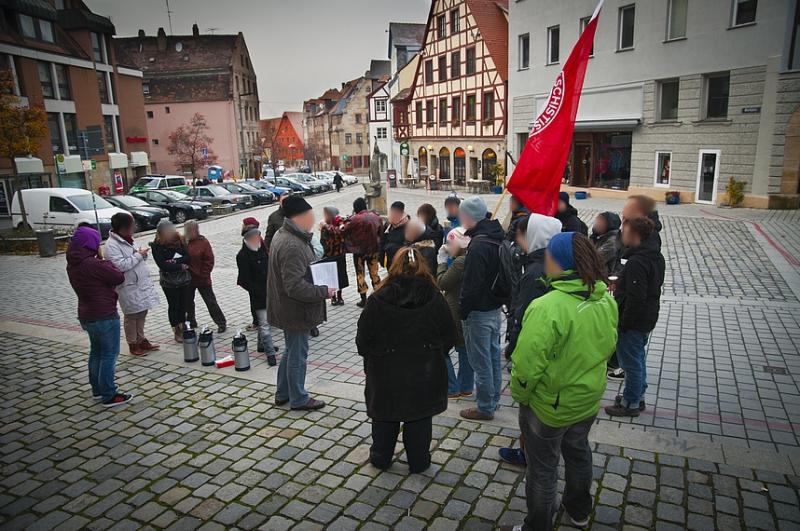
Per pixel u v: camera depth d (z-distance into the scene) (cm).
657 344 669
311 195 4072
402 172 4862
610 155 2494
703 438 447
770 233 1398
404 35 5434
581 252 300
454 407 524
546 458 320
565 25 2556
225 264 1392
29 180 3042
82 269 532
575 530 348
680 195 2131
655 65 2162
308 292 488
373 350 395
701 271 1040
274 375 627
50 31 3241
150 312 952
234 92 5812
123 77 3938
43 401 579
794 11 1714
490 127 3409
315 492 401
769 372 578
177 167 5338
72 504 397
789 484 384
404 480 412
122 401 565
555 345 300
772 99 1798
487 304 454
